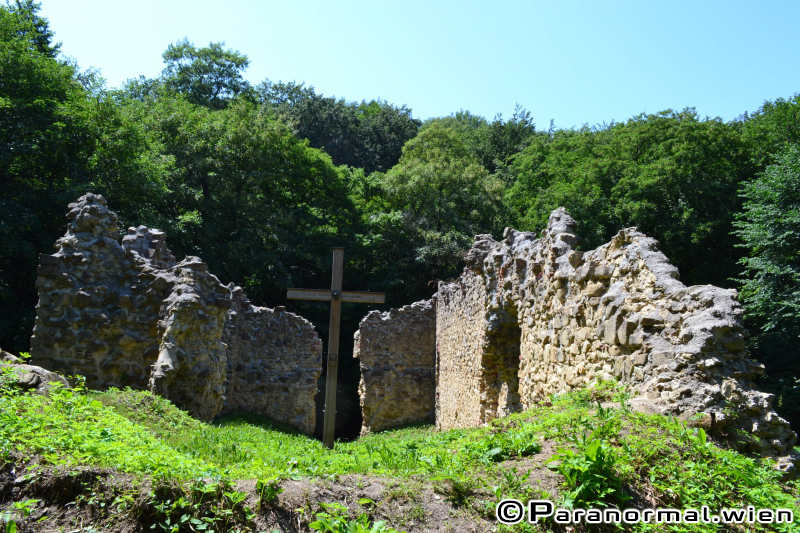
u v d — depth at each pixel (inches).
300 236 1387.8
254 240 1235.9
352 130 2170.3
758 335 845.8
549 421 234.7
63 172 897.5
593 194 1170.0
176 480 181.0
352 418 1293.1
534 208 1344.7
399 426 941.2
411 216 1456.7
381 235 1473.9
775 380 812.0
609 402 263.1
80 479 181.3
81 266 441.4
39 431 207.0
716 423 227.5
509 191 1643.7
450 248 1364.4
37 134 833.5
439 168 1501.0
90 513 173.3
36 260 819.4
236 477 194.5
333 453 328.8
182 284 439.2
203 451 272.1
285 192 1483.8
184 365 422.0
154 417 339.9
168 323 419.5
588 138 1499.8
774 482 209.2
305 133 2073.1
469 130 2411.4
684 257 1104.8
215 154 1259.2
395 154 2193.7
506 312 525.3
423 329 973.8
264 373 713.0
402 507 183.9
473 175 1510.8
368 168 2166.6
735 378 240.2
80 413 246.5
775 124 1165.1
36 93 878.4
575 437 211.5
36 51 902.4
